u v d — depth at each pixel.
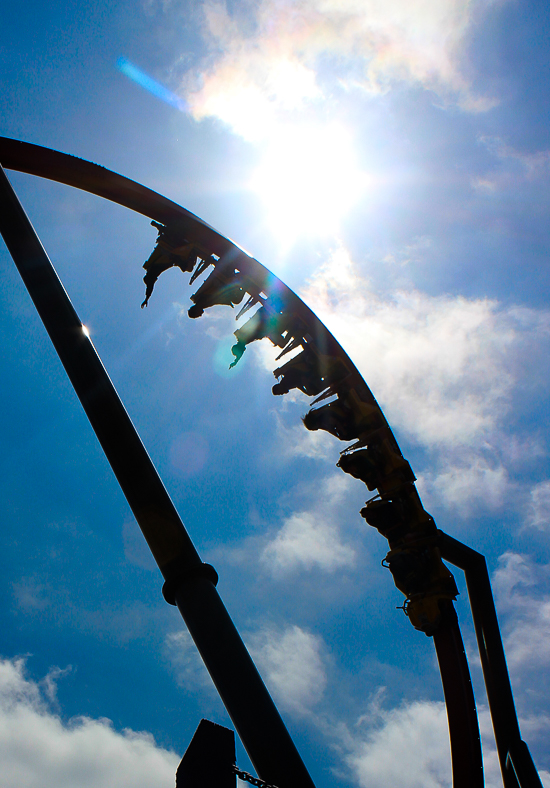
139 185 20.83
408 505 22.03
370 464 22.28
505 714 25.47
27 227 11.12
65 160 19.70
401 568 21.50
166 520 8.72
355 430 22.81
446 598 21.02
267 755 7.17
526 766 23.94
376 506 21.97
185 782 5.45
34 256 10.76
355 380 22.77
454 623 20.94
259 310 22.69
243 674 7.71
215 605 8.28
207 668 8.01
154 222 21.64
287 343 23.45
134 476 8.85
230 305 22.66
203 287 21.86
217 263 21.97
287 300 22.27
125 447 9.00
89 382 9.43
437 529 22.08
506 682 25.72
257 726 7.36
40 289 10.40
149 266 21.94
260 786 5.73
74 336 9.87
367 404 22.62
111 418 9.16
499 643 26.30
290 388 23.55
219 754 5.64
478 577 26.44
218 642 7.94
